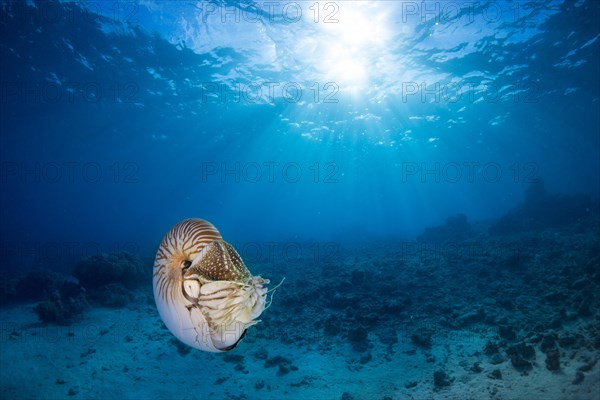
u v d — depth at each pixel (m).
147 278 12.89
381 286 10.82
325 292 11.09
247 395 6.46
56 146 34.66
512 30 16.03
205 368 7.45
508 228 19.58
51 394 6.27
